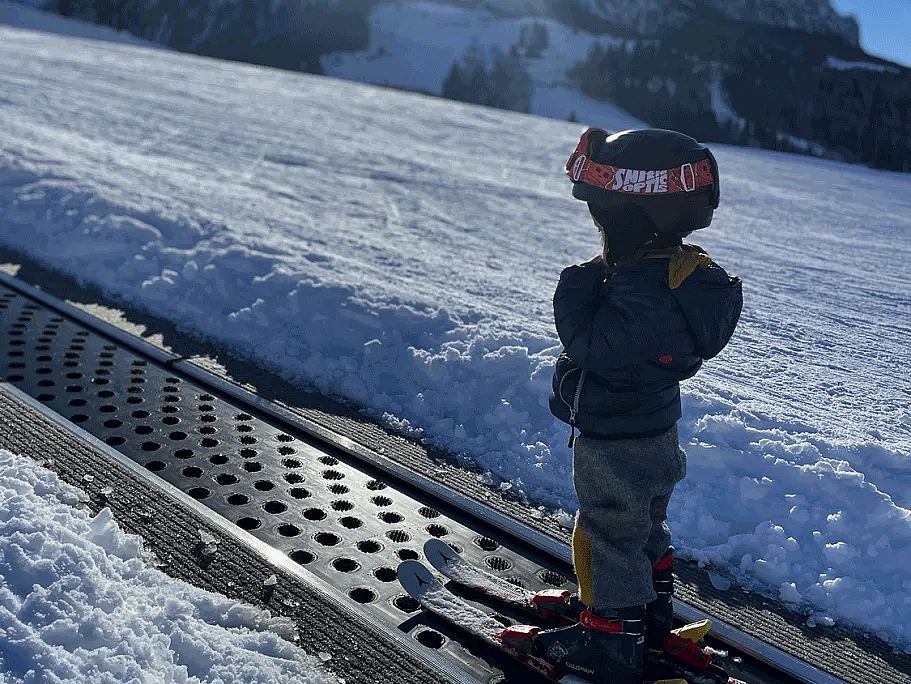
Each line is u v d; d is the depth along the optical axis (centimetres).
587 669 209
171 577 237
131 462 297
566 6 17488
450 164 1119
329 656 216
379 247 617
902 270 777
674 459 211
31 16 6806
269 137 1144
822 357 490
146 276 493
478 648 229
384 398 379
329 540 270
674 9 18900
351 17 15450
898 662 245
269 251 538
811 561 283
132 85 1527
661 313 191
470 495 307
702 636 226
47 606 197
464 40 15725
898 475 332
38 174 645
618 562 206
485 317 449
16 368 372
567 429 348
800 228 970
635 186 194
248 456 320
